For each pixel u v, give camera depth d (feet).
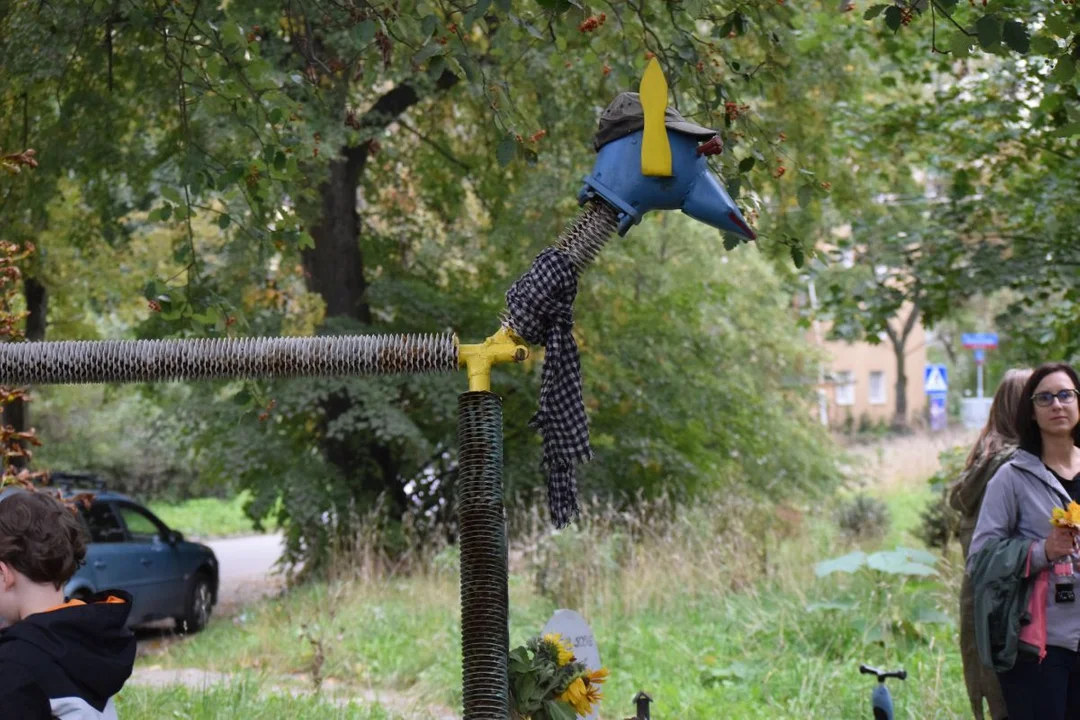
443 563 43.16
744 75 18.94
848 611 31.12
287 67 32.37
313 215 39.86
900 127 35.42
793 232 18.48
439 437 54.54
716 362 58.85
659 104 11.48
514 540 46.60
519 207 43.29
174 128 32.58
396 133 53.98
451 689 29.01
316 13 22.38
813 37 35.63
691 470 53.31
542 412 11.64
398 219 57.31
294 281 51.13
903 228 35.27
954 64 34.17
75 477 47.39
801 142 29.30
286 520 53.57
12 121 28.12
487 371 11.43
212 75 19.40
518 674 12.06
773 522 48.55
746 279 61.26
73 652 9.20
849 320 34.50
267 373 11.28
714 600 36.14
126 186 38.24
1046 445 16.74
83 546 9.94
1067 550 15.20
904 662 28.09
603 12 19.31
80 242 44.21
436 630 35.53
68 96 29.32
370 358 11.34
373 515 46.57
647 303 56.95
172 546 47.98
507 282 51.34
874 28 35.19
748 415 58.18
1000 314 33.55
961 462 37.35
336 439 52.60
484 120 45.57
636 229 52.11
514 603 38.58
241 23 23.26
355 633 35.65
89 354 11.16
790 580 36.47
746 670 28.55
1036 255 32.86
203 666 34.50
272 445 50.42
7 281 19.38
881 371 172.55
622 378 53.31
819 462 61.26
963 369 175.63
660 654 31.24
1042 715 15.81
